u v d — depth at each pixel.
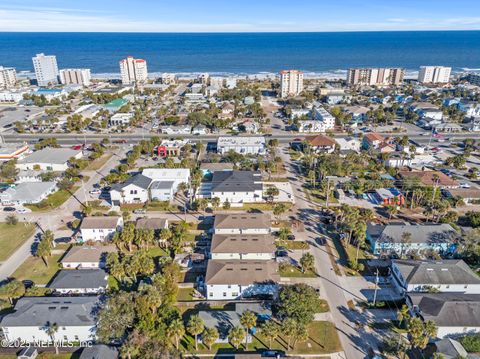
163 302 78.19
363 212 118.75
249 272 86.25
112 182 144.62
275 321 76.62
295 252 102.62
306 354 69.88
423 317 74.19
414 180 139.50
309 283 90.12
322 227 116.12
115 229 107.88
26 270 95.50
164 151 178.00
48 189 137.75
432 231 103.69
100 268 95.44
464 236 101.81
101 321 71.06
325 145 184.00
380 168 158.62
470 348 69.38
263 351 70.44
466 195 131.62
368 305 82.56
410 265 89.06
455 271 86.12
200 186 141.12
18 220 120.94
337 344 72.19
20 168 162.38
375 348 71.38
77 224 114.75
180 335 67.38
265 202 131.88
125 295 74.88
